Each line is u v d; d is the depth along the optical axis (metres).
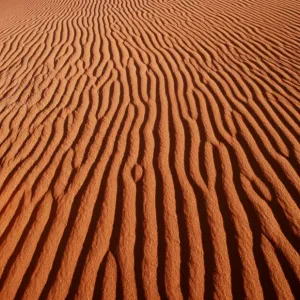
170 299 1.95
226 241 2.24
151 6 8.75
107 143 3.28
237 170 2.81
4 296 2.04
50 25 7.66
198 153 3.05
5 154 3.25
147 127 3.50
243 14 7.50
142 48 5.88
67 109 3.97
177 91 4.26
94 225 2.42
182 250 2.20
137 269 2.11
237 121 3.51
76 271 2.13
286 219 2.35
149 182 2.75
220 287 1.99
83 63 5.35
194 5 8.55
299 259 2.10
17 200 2.70
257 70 4.77
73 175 2.90
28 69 5.29
